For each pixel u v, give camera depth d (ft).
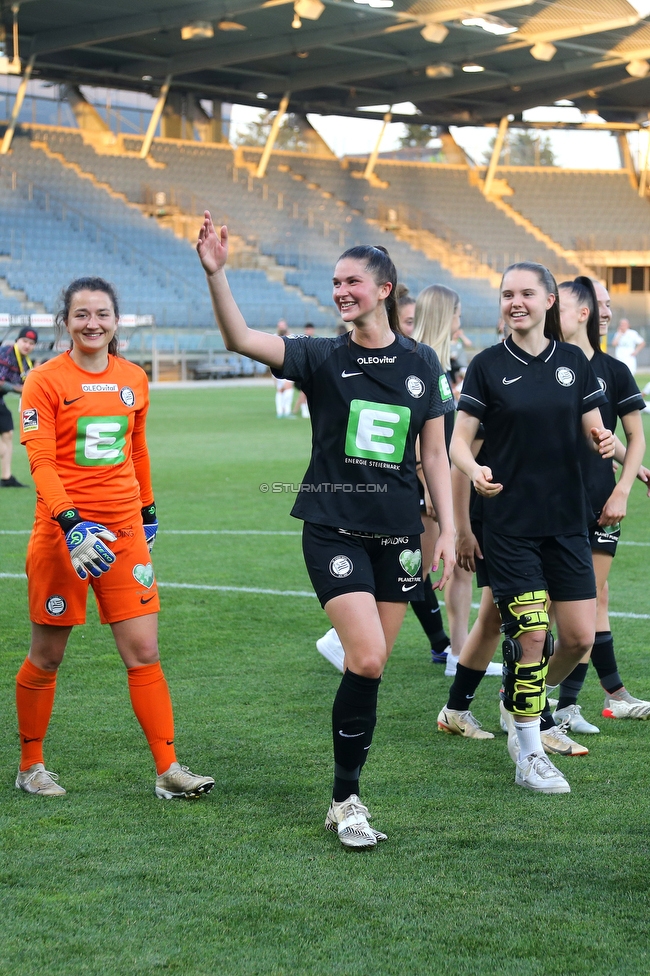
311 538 12.75
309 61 140.05
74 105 149.59
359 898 10.79
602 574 16.83
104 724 16.66
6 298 123.03
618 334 96.73
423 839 12.33
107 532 12.85
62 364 13.52
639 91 160.56
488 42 125.80
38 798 13.69
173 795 13.64
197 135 158.71
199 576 28.12
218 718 16.96
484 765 15.05
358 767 12.55
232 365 137.28
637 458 16.29
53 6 112.16
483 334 146.51
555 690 19.13
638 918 10.32
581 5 111.24
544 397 14.10
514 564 14.29
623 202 177.47
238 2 108.47
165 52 133.80
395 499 12.65
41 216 136.36
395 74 148.97
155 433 68.90
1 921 10.32
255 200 155.43
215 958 9.62
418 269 155.74
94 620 23.54
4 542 32.81
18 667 19.71
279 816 13.08
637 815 13.07
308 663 20.25
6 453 45.78
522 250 166.09
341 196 163.73
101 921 10.32
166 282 136.26
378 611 12.94
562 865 11.57
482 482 13.71
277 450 58.75
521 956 9.62
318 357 12.66
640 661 20.29
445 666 20.57
